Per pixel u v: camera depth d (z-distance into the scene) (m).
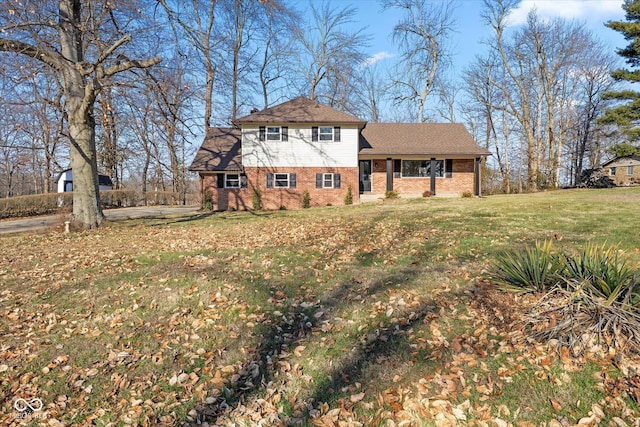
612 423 2.79
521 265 4.97
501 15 32.12
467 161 24.67
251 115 23.22
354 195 23.28
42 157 35.28
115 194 29.03
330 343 4.34
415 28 33.75
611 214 11.54
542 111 36.81
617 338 3.54
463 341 4.06
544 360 3.55
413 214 13.63
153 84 12.32
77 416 3.35
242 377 3.85
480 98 37.34
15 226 16.84
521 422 2.88
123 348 4.47
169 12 12.59
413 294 5.45
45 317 5.34
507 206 14.95
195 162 23.31
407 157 24.16
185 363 4.13
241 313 5.26
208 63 14.01
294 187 23.12
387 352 4.01
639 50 23.80
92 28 12.43
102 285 6.45
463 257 7.33
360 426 2.99
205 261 7.81
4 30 10.27
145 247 9.57
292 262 7.60
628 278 4.18
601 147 39.78
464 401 3.15
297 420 3.12
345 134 23.33
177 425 3.20
